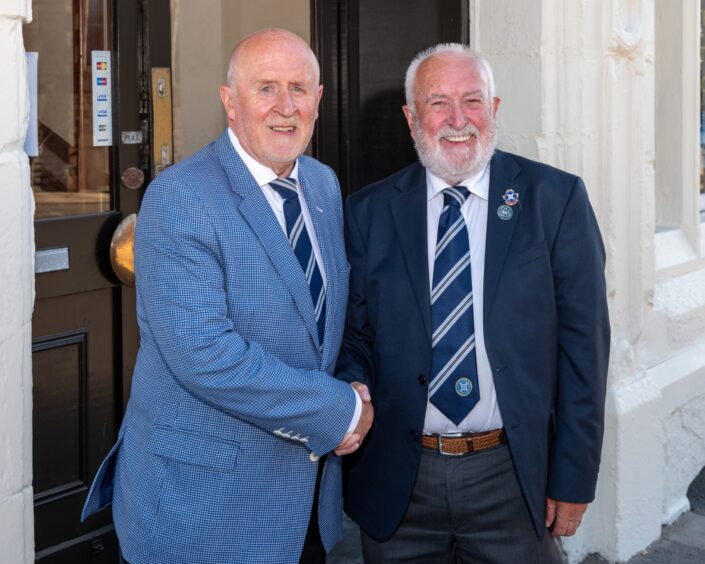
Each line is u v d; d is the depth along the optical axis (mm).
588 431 2256
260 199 2020
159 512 1969
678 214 4414
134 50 2936
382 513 2316
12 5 1914
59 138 2779
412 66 2330
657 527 3773
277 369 1921
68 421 2830
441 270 2248
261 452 2014
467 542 2326
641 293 3664
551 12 3238
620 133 3496
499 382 2207
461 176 2252
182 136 3916
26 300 2004
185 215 1917
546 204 2258
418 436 2252
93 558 2908
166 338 1898
